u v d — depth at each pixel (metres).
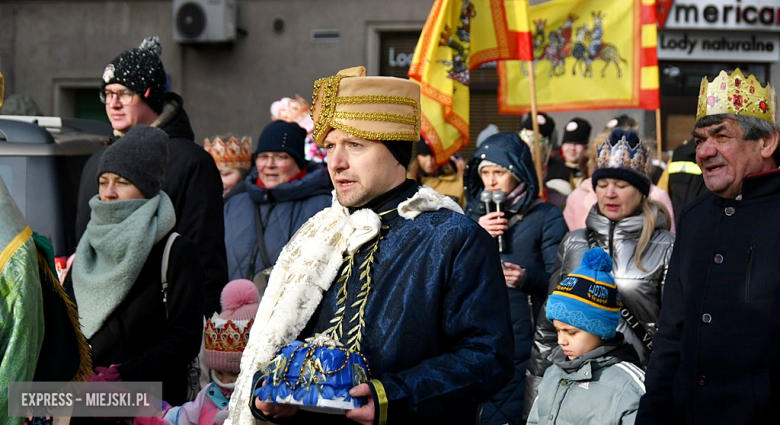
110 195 3.85
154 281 3.75
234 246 5.47
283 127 5.60
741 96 3.01
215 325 3.76
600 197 4.37
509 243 4.86
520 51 5.88
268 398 2.44
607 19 6.76
